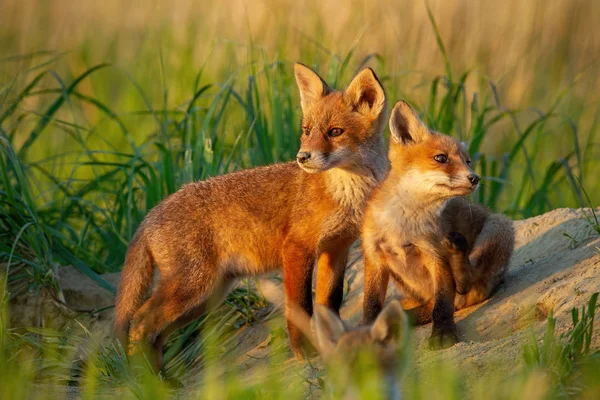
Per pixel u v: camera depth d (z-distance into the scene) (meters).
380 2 19.66
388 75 16.25
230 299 11.59
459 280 9.05
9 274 11.73
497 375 6.99
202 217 10.43
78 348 10.65
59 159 17.64
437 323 8.56
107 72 20.84
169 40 19.66
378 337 6.17
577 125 18.14
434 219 8.88
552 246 10.44
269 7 19.59
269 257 10.58
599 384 6.27
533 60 19.05
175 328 10.45
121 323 10.45
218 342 11.07
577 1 19.81
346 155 10.04
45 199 16.08
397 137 9.13
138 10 22.58
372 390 5.60
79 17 22.62
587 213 11.06
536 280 9.36
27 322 11.34
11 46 21.73
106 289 12.21
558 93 18.92
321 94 10.72
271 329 10.86
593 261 9.20
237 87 17.23
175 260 10.32
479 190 13.95
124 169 14.24
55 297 11.62
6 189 12.10
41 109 19.05
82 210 14.39
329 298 10.37
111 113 15.00
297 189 10.38
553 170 14.56
